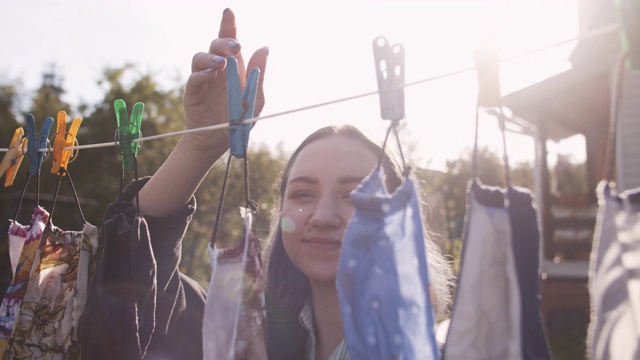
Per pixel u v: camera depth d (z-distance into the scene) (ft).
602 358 2.71
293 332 4.64
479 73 3.02
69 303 4.68
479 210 3.04
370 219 3.18
